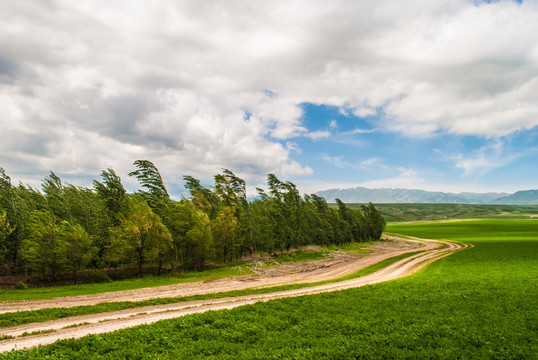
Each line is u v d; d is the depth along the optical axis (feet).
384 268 204.03
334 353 54.19
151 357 53.16
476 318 73.46
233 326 70.18
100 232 190.90
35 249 158.92
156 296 121.49
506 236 447.42
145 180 212.43
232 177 260.42
